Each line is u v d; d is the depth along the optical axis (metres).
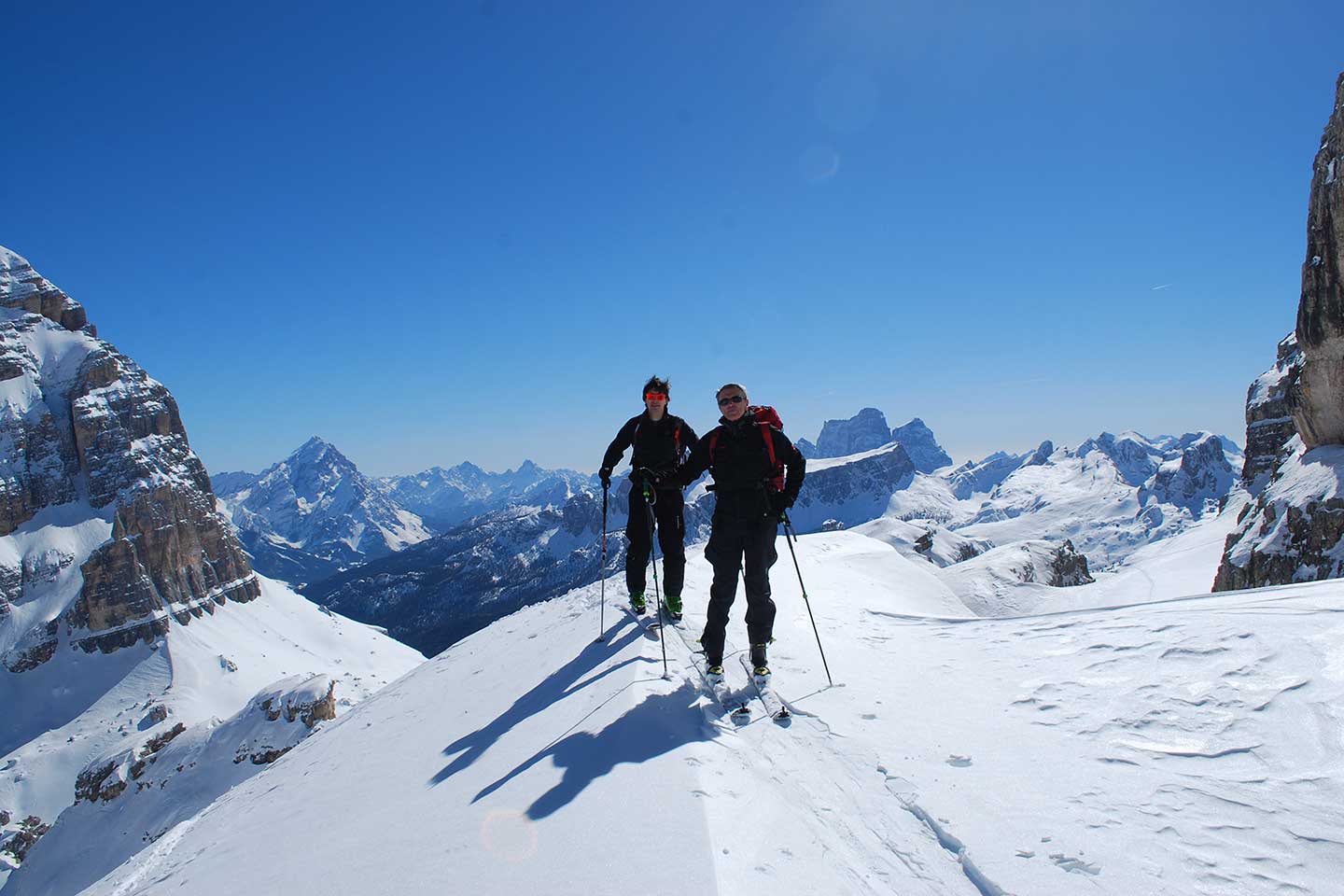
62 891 59.59
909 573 16.09
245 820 7.48
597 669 7.32
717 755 4.93
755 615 6.90
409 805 5.33
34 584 172.12
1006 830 4.07
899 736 5.52
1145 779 4.38
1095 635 7.11
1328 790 3.91
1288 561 24.89
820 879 3.64
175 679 152.00
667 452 8.70
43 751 125.69
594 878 3.50
